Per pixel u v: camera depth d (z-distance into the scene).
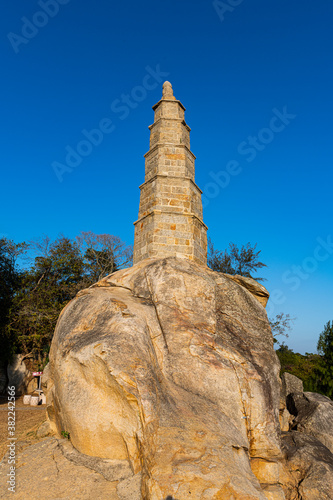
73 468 8.02
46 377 11.92
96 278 37.41
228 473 6.34
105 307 9.91
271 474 8.43
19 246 34.31
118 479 7.38
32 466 8.42
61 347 9.66
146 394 7.50
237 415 8.67
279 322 29.20
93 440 8.27
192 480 6.07
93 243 39.72
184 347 9.55
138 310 9.88
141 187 15.14
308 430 12.66
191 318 10.27
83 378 8.74
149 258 13.13
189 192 14.41
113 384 7.95
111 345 8.30
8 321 30.64
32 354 30.58
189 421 7.47
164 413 7.45
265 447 8.75
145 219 14.22
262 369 9.87
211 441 7.05
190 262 12.48
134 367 7.95
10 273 33.41
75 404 8.66
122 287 11.91
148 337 9.20
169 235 13.66
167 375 8.95
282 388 15.50
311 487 8.84
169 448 6.65
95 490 7.20
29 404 22.69
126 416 7.74
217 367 9.27
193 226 13.97
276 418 9.38
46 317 30.38
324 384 23.72
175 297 10.60
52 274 35.75
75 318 10.36
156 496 5.89
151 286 11.05
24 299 31.44
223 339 10.21
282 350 36.94
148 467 6.53
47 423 11.11
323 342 25.05
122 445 8.00
